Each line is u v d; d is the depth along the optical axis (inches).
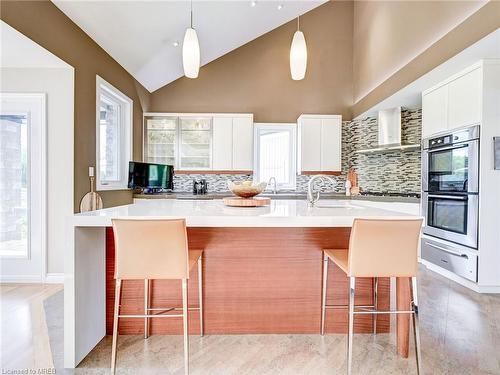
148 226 61.6
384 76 168.1
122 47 146.9
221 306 85.1
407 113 188.5
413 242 63.2
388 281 86.4
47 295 109.7
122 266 62.9
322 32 215.5
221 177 214.4
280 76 214.7
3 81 118.4
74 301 68.7
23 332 83.0
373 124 205.9
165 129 200.8
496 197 112.0
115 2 116.4
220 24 174.1
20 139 122.5
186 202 114.2
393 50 157.9
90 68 129.3
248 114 202.1
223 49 206.2
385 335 84.7
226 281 85.0
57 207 121.0
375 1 179.6
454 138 124.5
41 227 122.0
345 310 86.2
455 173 124.5
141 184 174.4
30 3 92.9
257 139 216.2
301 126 201.9
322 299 83.7
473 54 106.8
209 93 212.5
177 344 79.0
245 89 213.9
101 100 156.1
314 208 88.4
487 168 111.7
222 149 201.6
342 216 69.3
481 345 77.7
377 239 62.7
